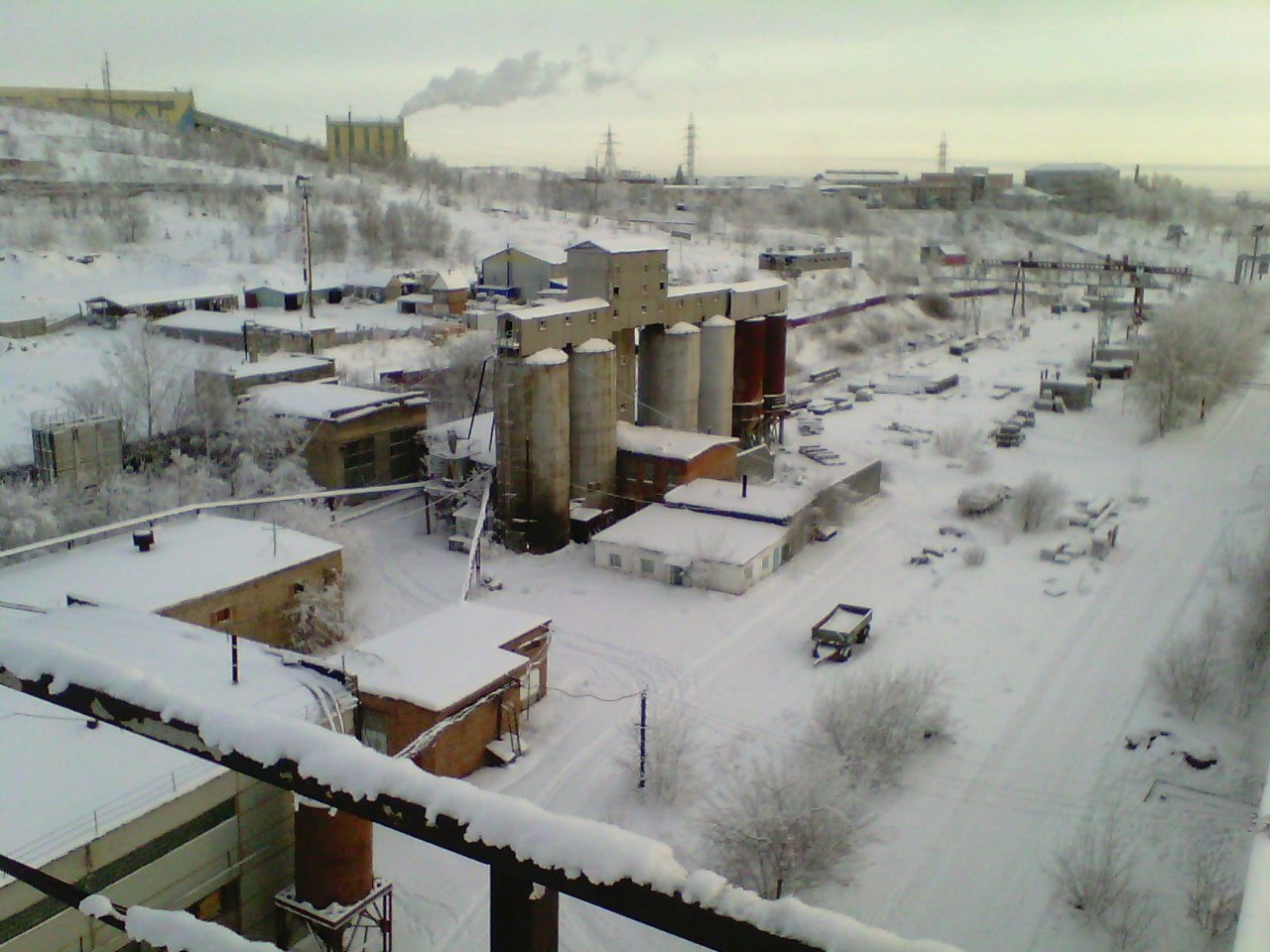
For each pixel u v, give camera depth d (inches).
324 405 2438.5
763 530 2153.1
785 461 2942.9
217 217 5334.6
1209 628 1683.1
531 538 2210.9
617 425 2564.0
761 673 1674.5
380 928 1058.7
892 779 1371.8
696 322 2704.2
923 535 2367.1
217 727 185.2
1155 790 1353.3
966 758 1434.5
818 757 1349.7
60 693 209.9
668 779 1309.1
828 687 1620.3
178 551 1745.8
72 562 1686.8
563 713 1545.3
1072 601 1982.0
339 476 2381.9
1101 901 1107.9
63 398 2664.9
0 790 933.8
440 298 4200.3
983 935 1087.0
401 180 7278.5
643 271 2464.3
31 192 5068.9
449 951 1067.9
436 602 1950.1
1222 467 2940.5
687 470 2353.6
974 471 2869.1
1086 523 2406.5
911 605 1958.7
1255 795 1326.3
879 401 3764.8
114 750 1011.3
